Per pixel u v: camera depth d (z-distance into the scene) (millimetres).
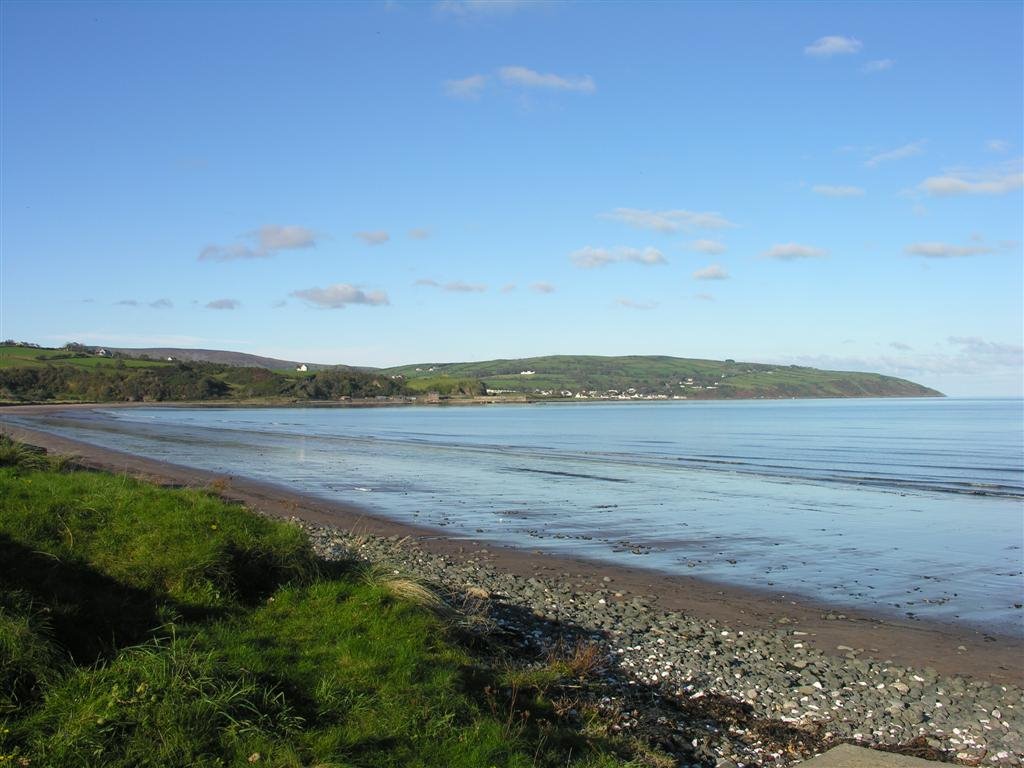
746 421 100312
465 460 42844
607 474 35656
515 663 8711
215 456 42125
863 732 7777
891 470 38031
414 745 5953
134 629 7535
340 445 53844
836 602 13383
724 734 7648
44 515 9664
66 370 162250
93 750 5371
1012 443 57062
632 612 12188
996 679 9609
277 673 6762
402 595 9359
